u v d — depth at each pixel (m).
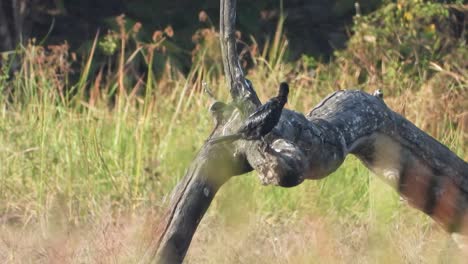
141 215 19.11
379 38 31.75
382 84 27.30
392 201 14.58
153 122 24.81
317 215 16.14
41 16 41.00
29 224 19.81
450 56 31.14
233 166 11.29
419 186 13.42
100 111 26.42
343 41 41.25
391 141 12.98
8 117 25.81
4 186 22.53
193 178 11.23
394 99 25.48
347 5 41.03
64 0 41.62
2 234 18.69
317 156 11.55
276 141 10.93
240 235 14.38
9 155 23.69
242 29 40.91
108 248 16.11
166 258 11.12
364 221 19.38
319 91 27.69
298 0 42.03
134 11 40.78
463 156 21.81
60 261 15.16
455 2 35.78
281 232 19.09
